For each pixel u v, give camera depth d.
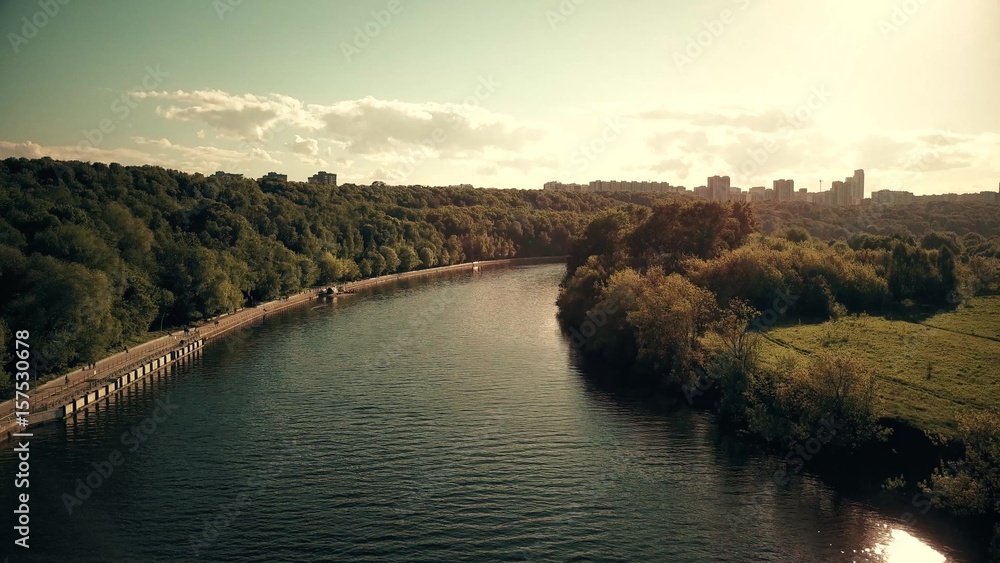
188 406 76.44
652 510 51.19
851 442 59.03
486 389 81.94
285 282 156.88
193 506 52.31
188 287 119.50
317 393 80.69
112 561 44.56
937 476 49.66
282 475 57.59
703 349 81.12
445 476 57.25
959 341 78.88
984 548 45.12
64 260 94.38
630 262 123.25
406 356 99.44
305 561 44.59
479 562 44.44
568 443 64.56
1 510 51.69
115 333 93.19
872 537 47.00
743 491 54.28
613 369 91.06
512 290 177.38
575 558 44.84
